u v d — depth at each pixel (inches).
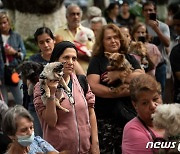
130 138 267.1
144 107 267.1
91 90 354.0
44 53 393.4
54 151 277.4
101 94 349.4
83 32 494.9
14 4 637.9
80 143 301.9
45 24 629.6
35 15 628.7
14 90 520.1
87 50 468.8
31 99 365.4
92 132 315.9
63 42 309.9
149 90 265.3
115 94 345.7
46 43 390.6
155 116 256.5
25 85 370.6
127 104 350.3
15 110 265.0
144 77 269.4
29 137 264.1
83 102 305.3
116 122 350.3
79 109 302.4
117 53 351.9
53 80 286.8
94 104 336.5
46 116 293.7
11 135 264.8
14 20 661.3
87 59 467.5
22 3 625.9
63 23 641.6
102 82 357.1
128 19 776.3
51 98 289.3
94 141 314.3
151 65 427.2
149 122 269.7
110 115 351.3
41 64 364.8
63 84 298.2
